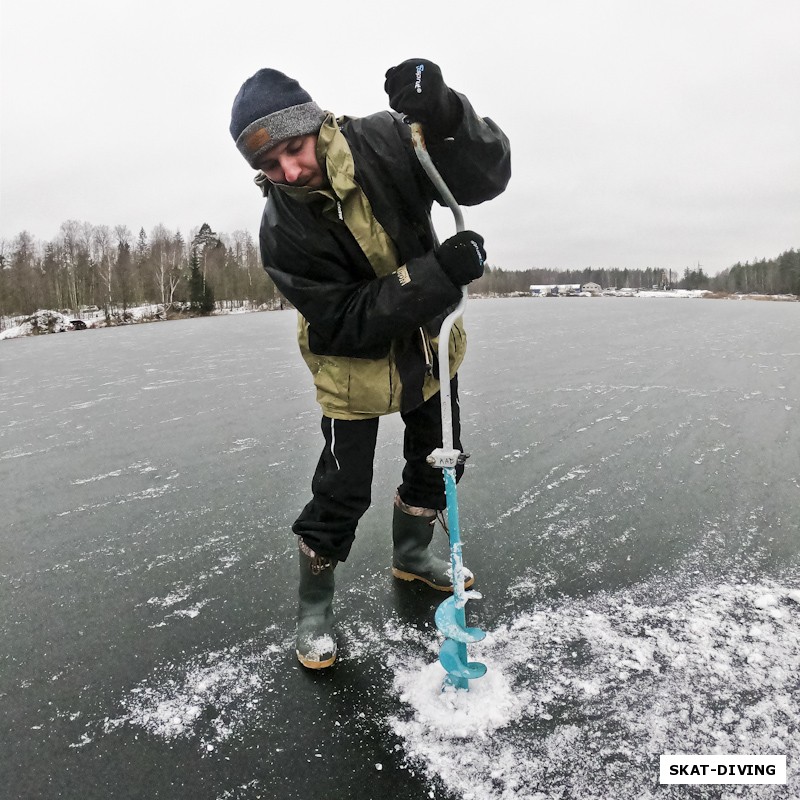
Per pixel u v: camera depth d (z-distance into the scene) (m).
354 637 1.80
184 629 1.87
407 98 1.40
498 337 9.23
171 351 9.55
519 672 1.60
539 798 1.23
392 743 1.39
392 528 2.31
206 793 1.29
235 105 1.48
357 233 1.52
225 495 2.94
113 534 2.54
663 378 5.40
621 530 2.39
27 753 1.41
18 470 3.45
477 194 1.68
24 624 1.92
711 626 1.77
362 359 1.65
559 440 3.57
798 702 1.46
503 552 2.25
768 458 3.13
